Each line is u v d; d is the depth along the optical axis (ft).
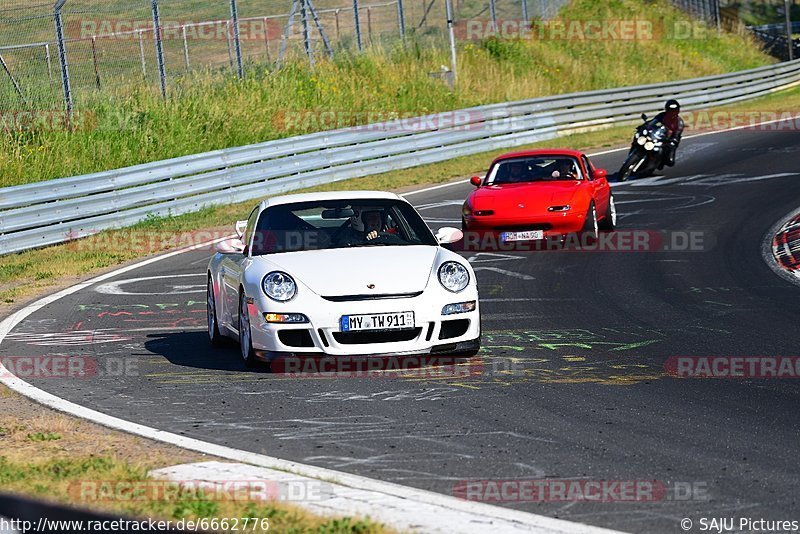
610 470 62.80
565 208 170.19
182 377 94.43
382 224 103.40
